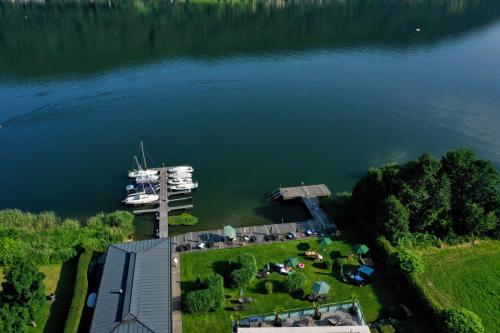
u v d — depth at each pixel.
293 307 62.34
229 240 77.44
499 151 111.12
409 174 74.44
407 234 73.12
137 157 111.50
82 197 95.75
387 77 165.00
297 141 118.94
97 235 80.50
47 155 113.19
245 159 110.31
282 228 81.00
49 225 84.38
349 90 153.75
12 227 81.44
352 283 66.75
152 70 174.88
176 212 90.38
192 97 150.62
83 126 129.62
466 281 66.62
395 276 66.25
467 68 172.12
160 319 53.69
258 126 128.50
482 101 141.12
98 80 164.12
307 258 72.31
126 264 61.84
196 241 77.50
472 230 75.50
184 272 69.44
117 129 127.56
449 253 72.75
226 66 180.50
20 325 55.19
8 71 172.12
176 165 107.88
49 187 99.44
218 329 58.94
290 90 155.50
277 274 68.81
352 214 82.56
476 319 54.69
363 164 107.06
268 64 182.38
